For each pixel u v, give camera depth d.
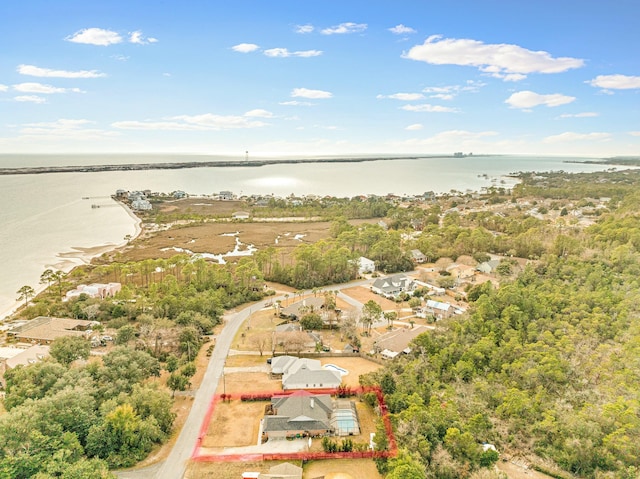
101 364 77.00
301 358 82.94
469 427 58.38
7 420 50.78
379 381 70.81
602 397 64.69
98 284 125.88
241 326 102.31
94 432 55.94
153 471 54.59
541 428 59.22
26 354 82.38
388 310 115.00
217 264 147.12
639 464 51.75
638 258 119.19
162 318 98.19
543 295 100.44
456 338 85.88
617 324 85.38
